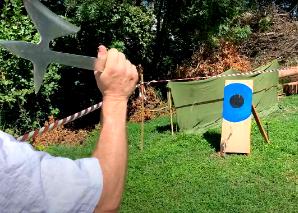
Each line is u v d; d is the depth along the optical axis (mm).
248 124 10508
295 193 8070
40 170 1042
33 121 13836
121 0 15281
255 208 7613
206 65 17469
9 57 12609
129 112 16484
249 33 17594
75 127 15859
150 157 10602
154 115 16625
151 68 17922
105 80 1203
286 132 11648
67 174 1060
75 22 14820
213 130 12531
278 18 19125
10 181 1007
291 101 15812
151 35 16938
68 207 1047
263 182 8664
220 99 13148
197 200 8055
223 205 7781
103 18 14961
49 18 1178
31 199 1016
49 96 14672
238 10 16328
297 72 16094
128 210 7887
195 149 11086
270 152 10258
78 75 15695
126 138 1203
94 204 1076
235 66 17328
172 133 12766
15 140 1076
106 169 1120
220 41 17406
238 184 8680
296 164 9484
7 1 12383
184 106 12648
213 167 9641
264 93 14328
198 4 16016
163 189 8664
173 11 17203
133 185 8867
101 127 1208
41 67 1177
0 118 12938
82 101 16047
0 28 12211
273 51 18922
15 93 12844
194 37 17359
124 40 16047
